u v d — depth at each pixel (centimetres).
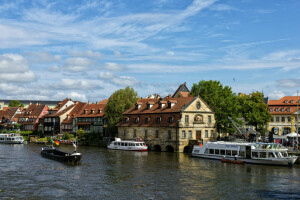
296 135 5650
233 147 5544
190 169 4722
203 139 7244
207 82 7962
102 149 7981
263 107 8288
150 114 7819
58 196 3228
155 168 4809
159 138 7425
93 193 3341
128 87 9419
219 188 3541
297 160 5162
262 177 4116
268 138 7325
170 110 7362
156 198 3156
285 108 9619
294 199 3125
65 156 5459
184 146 6988
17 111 15062
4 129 14375
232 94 8044
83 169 4744
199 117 7225
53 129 12200
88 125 10694
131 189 3500
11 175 4288
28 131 12900
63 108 12688
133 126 8131
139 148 7338
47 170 4666
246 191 3409
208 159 5828
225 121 7638
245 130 7550
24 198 3158
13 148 8381
